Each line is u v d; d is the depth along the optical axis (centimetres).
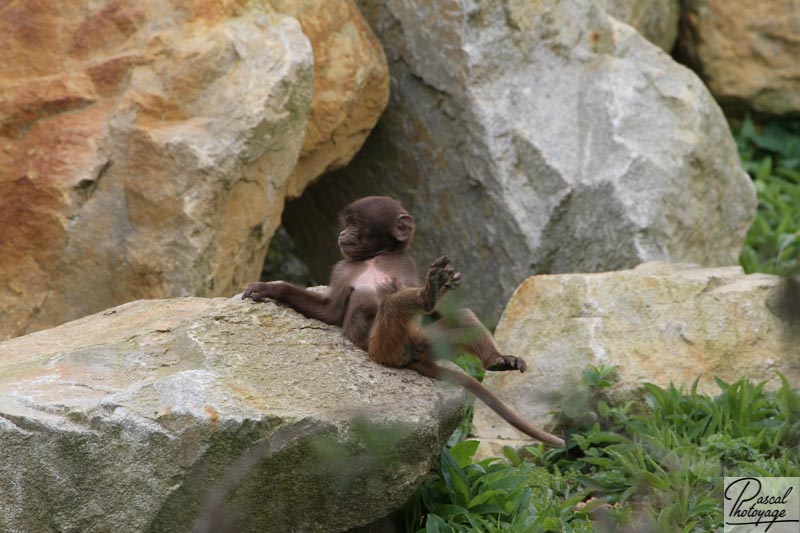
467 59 1925
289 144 1689
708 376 1484
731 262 2039
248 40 1686
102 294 1595
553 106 1945
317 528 1063
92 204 1595
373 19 2019
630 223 1839
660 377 1473
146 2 1697
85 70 1653
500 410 1191
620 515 1209
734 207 2039
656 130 1928
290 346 1190
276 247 2392
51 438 1002
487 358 1203
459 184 1956
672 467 1291
